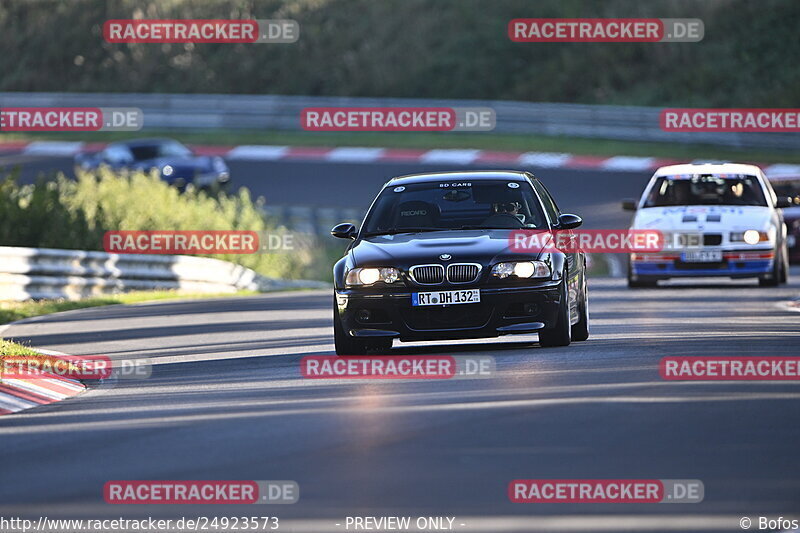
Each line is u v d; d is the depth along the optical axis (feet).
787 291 217.56
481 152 498.69
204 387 123.44
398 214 144.25
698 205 234.99
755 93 539.29
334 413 101.60
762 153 489.67
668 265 229.45
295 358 143.95
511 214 142.61
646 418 94.63
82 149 556.92
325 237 389.39
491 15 624.59
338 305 135.85
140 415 107.04
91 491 77.61
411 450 85.20
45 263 262.67
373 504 70.95
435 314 132.57
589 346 140.77
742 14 577.84
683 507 68.85
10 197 310.86
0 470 85.56
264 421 99.50
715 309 187.42
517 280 133.08
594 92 568.82
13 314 231.71
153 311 234.38
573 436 88.38
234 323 201.87
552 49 597.93
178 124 593.01
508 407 100.94
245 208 383.65
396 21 640.58
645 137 510.17
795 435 87.20
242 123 581.94
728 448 83.35
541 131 529.45
